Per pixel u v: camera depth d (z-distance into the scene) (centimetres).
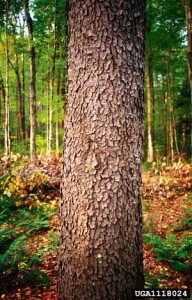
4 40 1520
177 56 2103
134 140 290
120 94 281
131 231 288
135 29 289
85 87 283
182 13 1388
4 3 1377
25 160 1321
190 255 456
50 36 1347
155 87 2602
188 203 809
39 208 719
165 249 464
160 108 2420
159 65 2081
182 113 2270
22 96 2153
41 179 888
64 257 296
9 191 746
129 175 287
